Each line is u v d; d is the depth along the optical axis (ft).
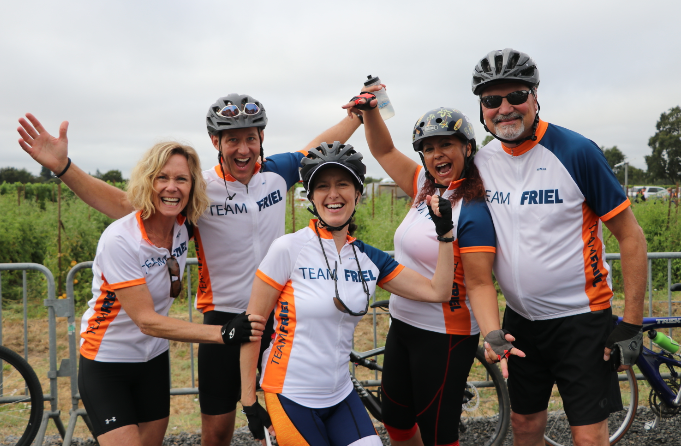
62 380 14.97
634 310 6.66
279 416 5.90
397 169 8.85
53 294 10.43
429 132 7.16
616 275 24.13
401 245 7.88
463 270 7.36
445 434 7.56
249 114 7.80
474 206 7.21
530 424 7.84
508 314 7.86
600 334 6.95
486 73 6.90
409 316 7.71
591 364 6.88
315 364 5.98
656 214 29.68
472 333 7.59
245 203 8.28
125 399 7.14
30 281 26.48
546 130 7.06
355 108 9.13
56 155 7.83
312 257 6.17
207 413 8.30
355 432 5.89
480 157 7.59
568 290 6.98
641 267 6.63
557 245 6.91
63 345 18.44
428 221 7.54
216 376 8.19
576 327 6.97
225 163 8.14
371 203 37.32
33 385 9.86
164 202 6.93
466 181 7.42
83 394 7.09
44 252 27.07
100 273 7.03
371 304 11.13
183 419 12.17
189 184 7.05
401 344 8.05
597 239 7.07
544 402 7.75
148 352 7.40
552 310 7.09
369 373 14.88
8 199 38.96
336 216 6.11
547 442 10.67
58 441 10.98
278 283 6.11
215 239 8.28
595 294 6.98
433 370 7.49
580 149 6.70
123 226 6.92
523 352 7.18
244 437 11.00
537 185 6.93
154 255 7.02
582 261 6.93
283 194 8.86
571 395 6.95
